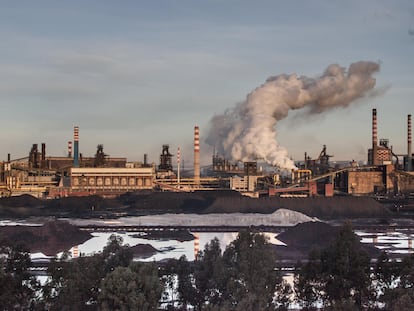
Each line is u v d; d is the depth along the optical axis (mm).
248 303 85250
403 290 91312
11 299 90750
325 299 101375
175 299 105250
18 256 100062
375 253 165125
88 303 95938
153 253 168000
